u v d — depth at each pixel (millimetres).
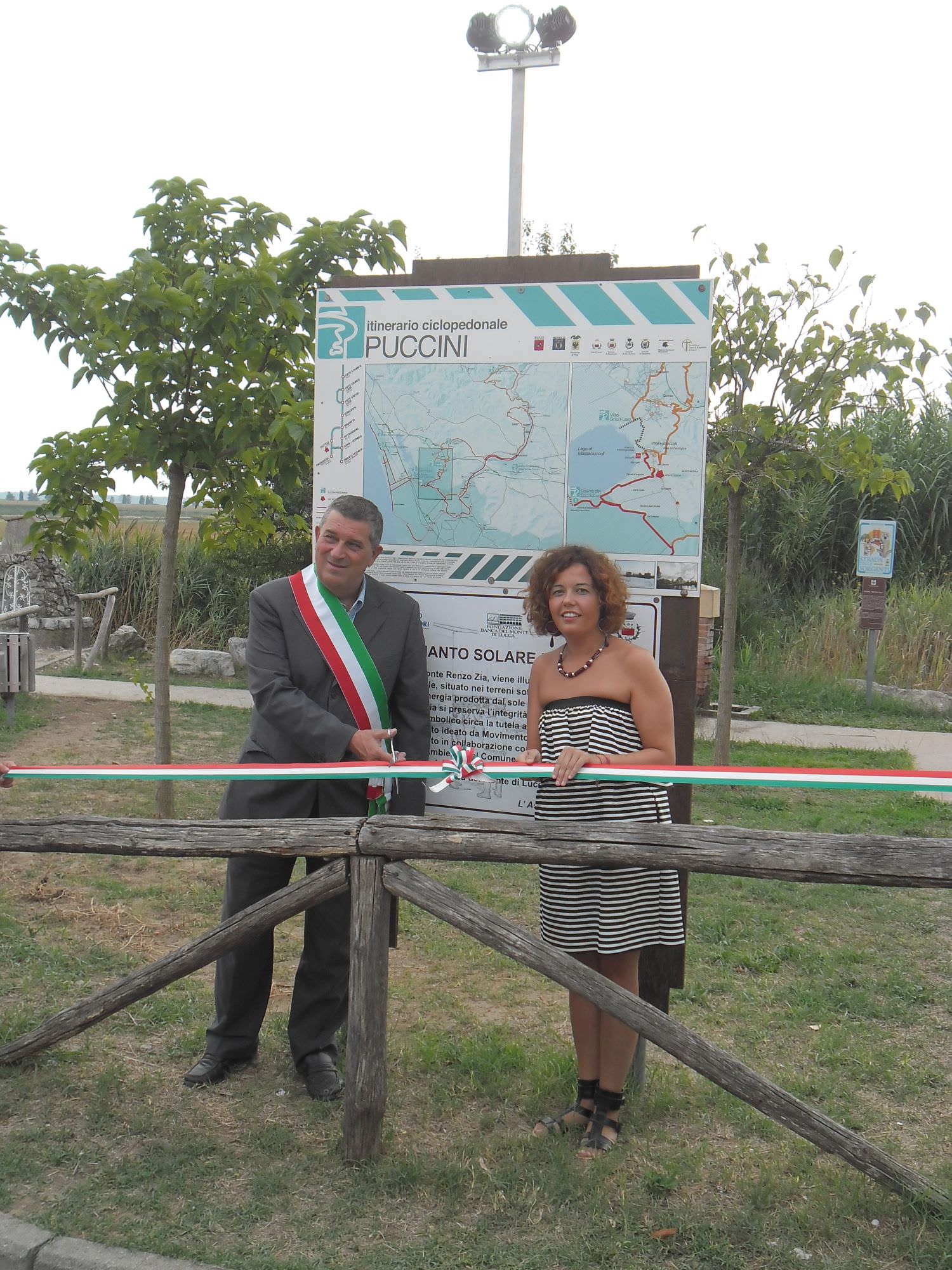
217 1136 3518
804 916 5836
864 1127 3676
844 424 8102
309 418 6348
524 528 3854
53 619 15008
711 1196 3232
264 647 3721
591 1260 2916
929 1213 3035
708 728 11062
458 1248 2949
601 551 3773
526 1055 4105
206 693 12125
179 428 6516
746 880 6387
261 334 6332
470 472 3895
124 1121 3582
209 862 6457
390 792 3812
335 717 3566
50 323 6684
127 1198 3168
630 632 3736
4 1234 2982
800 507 14703
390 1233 3029
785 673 13250
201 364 6352
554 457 3803
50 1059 3957
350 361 3990
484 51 6742
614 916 3293
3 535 15484
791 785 3096
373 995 3287
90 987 4609
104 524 7500
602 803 3342
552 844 3146
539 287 3781
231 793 3826
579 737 3379
